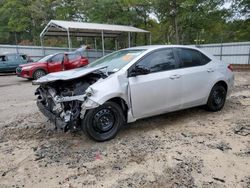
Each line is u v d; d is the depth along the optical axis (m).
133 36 32.31
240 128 4.55
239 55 18.73
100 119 3.98
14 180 3.07
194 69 5.00
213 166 3.23
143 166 3.29
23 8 36.56
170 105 4.67
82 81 4.20
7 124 5.27
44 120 5.38
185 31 28.25
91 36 27.33
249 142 3.94
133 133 4.41
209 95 5.34
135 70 4.22
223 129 4.52
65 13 36.38
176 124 4.83
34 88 10.45
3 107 6.96
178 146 3.84
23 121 5.41
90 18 33.12
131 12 31.22
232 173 3.07
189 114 5.45
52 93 4.11
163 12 25.64
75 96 3.84
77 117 3.81
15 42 38.34
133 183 2.92
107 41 33.81
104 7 31.20
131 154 3.62
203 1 22.98
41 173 3.21
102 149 3.81
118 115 4.14
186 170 3.16
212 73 5.32
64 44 35.44
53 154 3.72
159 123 4.90
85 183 2.95
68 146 3.97
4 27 39.16
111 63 4.58
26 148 3.97
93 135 3.96
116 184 2.91
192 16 23.69
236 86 9.24
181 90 4.77
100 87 3.89
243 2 20.70
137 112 4.29
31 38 39.56
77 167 3.31
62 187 2.89
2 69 16.19
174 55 4.80
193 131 4.45
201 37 29.89
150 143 3.97
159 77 4.45
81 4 35.56
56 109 3.92
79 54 14.24
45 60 13.47
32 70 12.86
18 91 9.83
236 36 25.38
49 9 36.47
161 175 3.06
